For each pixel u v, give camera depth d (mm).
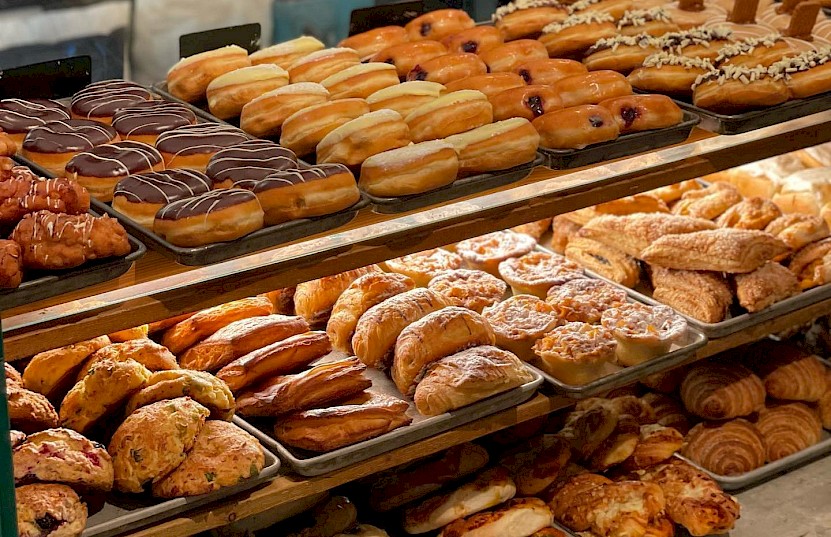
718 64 2043
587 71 2049
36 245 1618
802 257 2279
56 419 1767
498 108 1937
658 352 2049
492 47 2104
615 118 1936
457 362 1902
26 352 1637
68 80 1994
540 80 2021
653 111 1942
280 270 1758
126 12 2051
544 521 1994
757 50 2045
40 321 1646
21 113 1867
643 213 2273
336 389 1868
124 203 1716
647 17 2141
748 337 2156
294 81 1996
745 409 2230
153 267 1700
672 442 2119
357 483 2061
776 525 2119
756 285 2158
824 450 2250
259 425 1874
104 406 1771
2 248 1597
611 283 2180
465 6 2273
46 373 1804
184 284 1712
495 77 1976
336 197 1741
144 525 1735
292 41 2070
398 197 1796
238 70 1961
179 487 1742
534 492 2047
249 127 1902
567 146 1900
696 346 2086
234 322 1934
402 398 1927
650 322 2064
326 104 1880
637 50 2074
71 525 1681
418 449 1879
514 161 1854
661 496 2061
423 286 2121
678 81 2031
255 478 1775
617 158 1945
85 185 1758
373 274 2021
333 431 1826
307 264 1771
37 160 1795
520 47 2078
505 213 1885
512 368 1923
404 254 1830
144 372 1784
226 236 1688
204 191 1743
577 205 1933
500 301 2090
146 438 1736
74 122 1871
